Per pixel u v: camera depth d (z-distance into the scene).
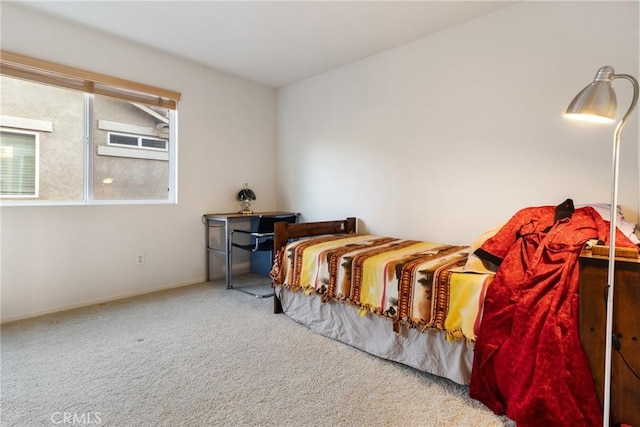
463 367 1.67
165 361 1.88
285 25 2.63
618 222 1.73
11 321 2.41
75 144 2.73
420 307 1.79
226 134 3.70
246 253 4.02
